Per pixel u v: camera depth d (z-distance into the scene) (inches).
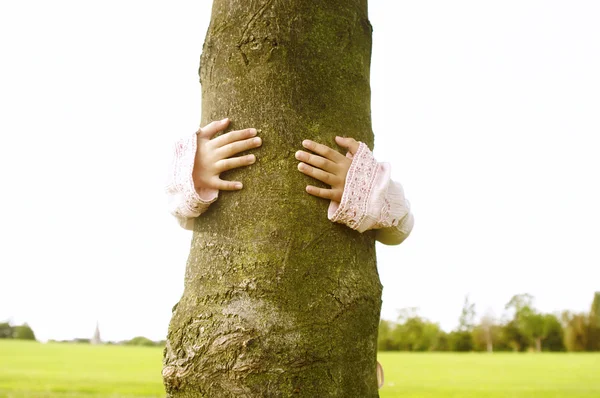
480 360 633.6
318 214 67.3
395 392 363.9
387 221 70.9
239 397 61.3
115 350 715.4
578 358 669.9
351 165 68.0
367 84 77.7
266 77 69.9
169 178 70.2
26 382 389.4
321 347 63.2
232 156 69.2
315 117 69.7
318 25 71.9
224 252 67.3
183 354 65.7
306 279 64.9
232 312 64.0
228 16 73.4
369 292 69.3
